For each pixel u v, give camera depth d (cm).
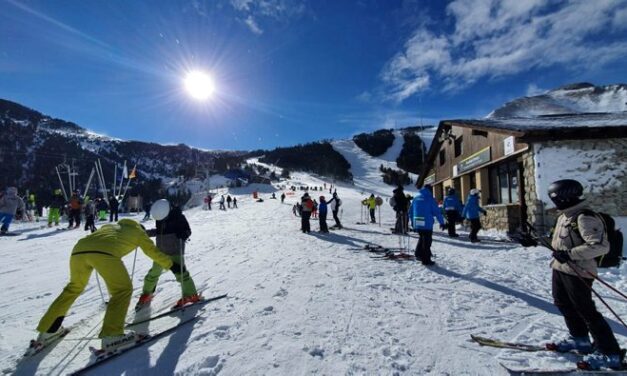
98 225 2045
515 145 1223
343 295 545
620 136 1023
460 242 1110
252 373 319
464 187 1816
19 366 344
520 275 668
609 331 305
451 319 445
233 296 547
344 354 352
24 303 565
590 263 310
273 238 1344
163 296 562
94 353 357
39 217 2781
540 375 299
